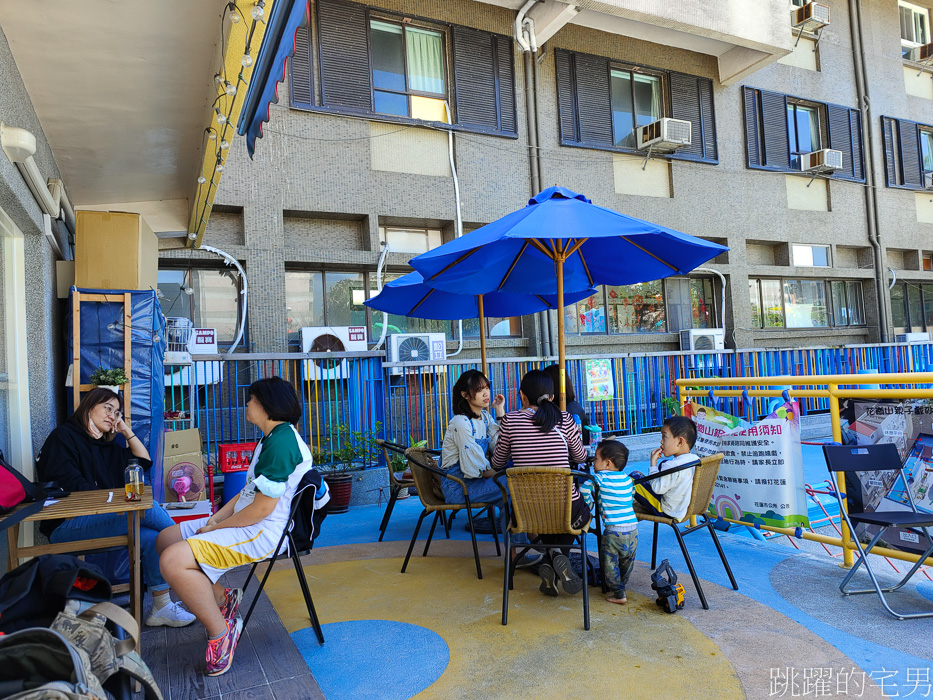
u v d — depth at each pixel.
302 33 10.31
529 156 12.24
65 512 2.93
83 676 1.42
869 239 16.31
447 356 11.42
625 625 3.58
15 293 4.43
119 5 3.22
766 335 14.80
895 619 3.57
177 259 9.50
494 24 11.92
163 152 5.58
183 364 7.30
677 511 3.94
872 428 4.42
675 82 13.91
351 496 7.50
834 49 16.30
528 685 2.92
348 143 10.59
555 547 3.80
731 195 14.39
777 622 3.57
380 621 3.75
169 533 3.39
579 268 5.66
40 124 4.70
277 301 9.90
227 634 3.12
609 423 10.94
